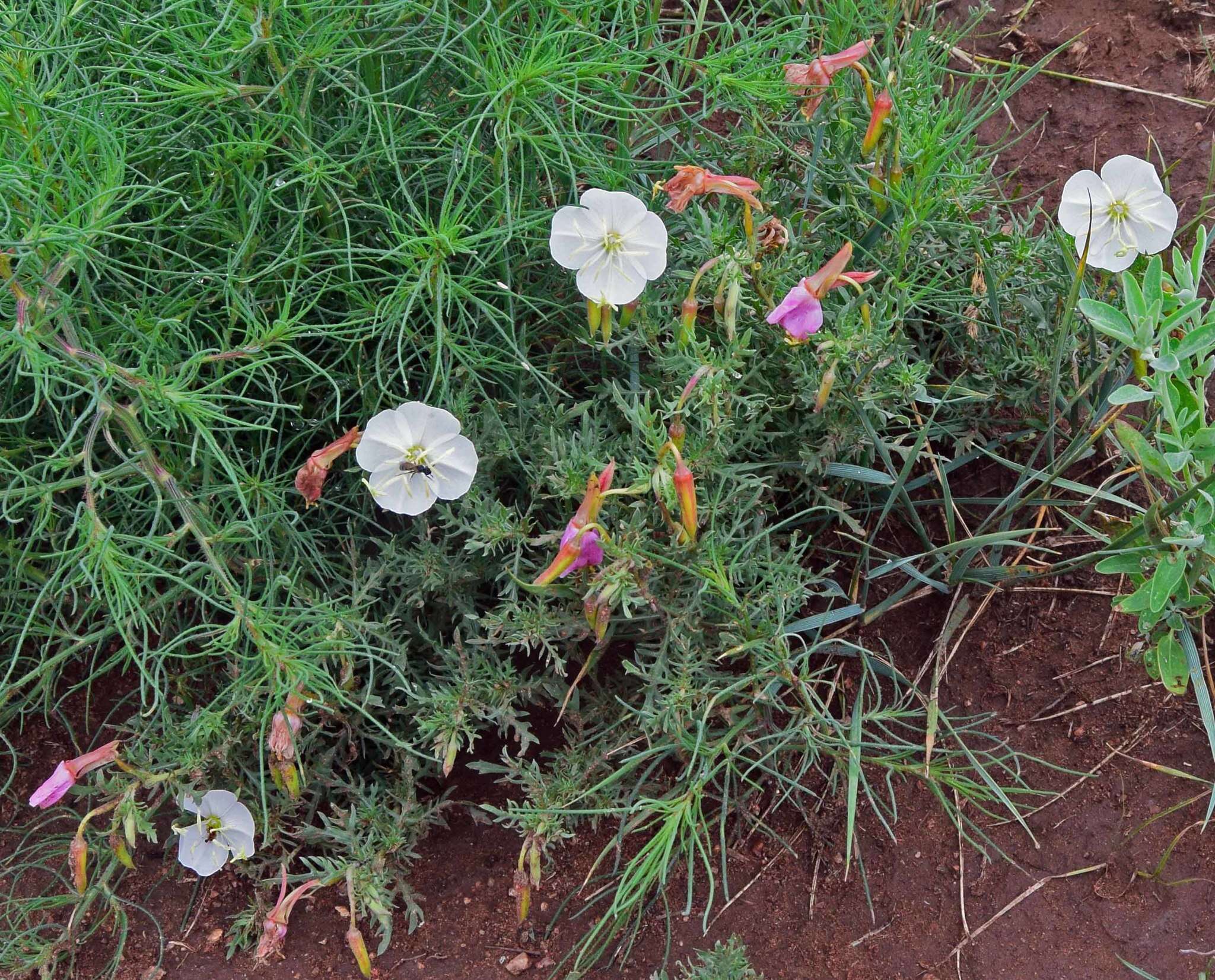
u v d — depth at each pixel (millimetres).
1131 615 1069
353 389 1067
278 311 1041
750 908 1028
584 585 998
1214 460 990
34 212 952
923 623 1083
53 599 1041
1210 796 1029
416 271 992
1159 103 1204
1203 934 1004
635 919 1025
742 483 1013
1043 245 1080
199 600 1025
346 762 1052
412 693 1008
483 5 1037
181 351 1048
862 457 1069
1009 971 1004
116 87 990
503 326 1059
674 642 1010
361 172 1045
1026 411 1082
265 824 981
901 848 1036
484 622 998
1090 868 1023
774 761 1043
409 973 1019
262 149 997
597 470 1001
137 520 1049
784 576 1012
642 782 1008
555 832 985
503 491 1067
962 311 1099
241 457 1058
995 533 1063
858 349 985
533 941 1023
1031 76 1097
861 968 1011
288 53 1013
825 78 1016
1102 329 991
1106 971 1001
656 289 1046
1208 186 1138
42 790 972
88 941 1035
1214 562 998
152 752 1002
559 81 1010
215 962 1026
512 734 1070
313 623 995
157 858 1056
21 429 1038
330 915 1036
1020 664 1071
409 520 1056
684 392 961
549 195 1076
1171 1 1225
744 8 1224
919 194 1017
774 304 1031
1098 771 1044
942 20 1246
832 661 1079
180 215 1050
